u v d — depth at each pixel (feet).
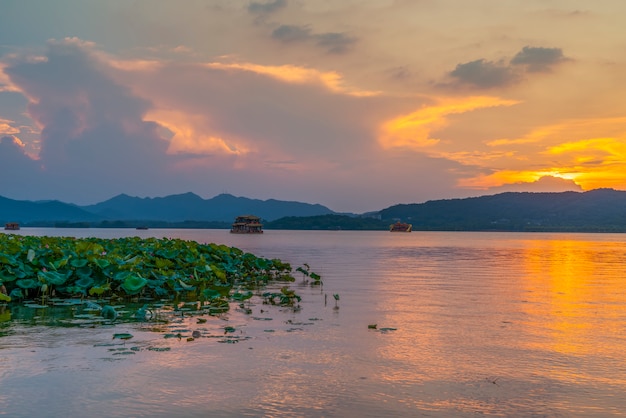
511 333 34.86
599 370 26.20
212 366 25.77
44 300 45.91
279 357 27.71
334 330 35.06
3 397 21.16
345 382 23.75
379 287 63.52
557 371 25.95
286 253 165.48
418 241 354.95
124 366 25.52
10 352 27.91
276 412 19.99
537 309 45.88
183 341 31.01
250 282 69.51
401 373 25.26
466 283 69.31
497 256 152.15
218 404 20.71
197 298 50.34
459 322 38.86
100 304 45.57
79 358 26.84
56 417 19.17
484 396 22.16
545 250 204.13
